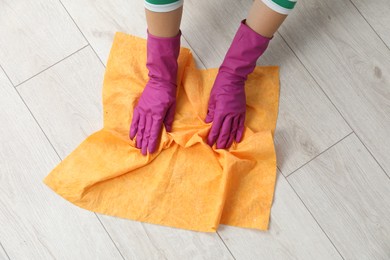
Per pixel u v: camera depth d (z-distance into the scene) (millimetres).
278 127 1123
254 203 1076
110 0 1155
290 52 1154
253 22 969
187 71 1105
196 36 1147
